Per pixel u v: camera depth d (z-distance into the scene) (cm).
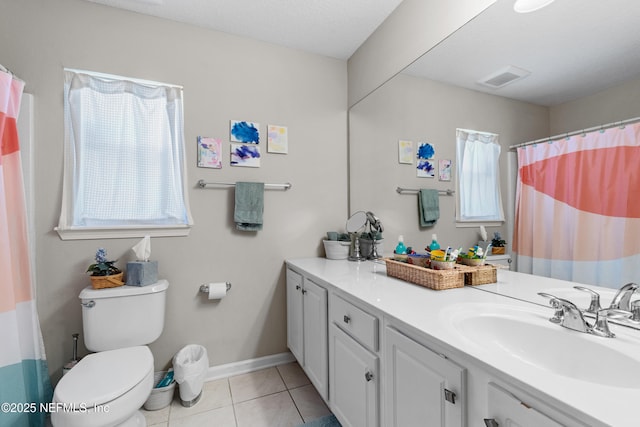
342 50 221
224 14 179
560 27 99
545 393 52
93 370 128
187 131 186
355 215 212
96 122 168
